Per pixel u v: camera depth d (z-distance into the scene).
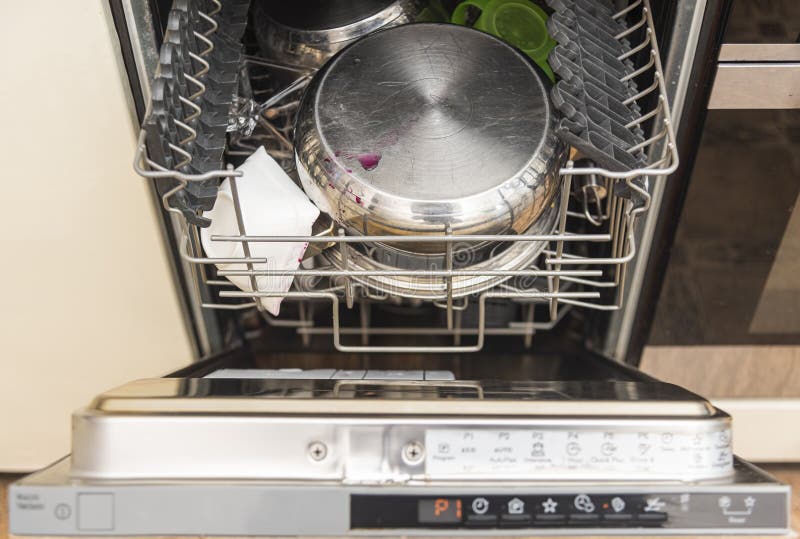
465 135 0.67
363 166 0.66
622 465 0.55
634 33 0.78
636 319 0.88
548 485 0.55
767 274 0.83
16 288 0.80
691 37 0.71
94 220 0.77
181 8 0.64
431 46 0.74
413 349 0.73
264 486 0.54
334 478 0.55
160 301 0.82
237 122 0.74
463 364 0.98
